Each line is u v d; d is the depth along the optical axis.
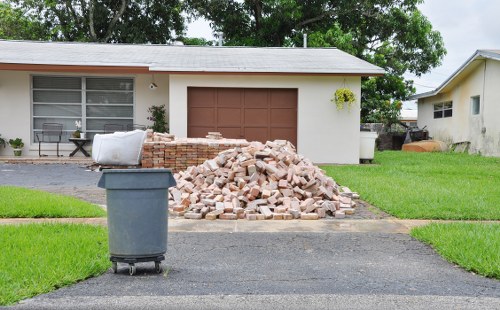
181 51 18.41
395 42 29.02
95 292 4.19
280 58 16.97
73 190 9.84
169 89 15.55
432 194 9.12
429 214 7.46
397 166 14.27
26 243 5.38
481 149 19.77
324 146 15.47
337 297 4.10
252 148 9.05
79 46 18.45
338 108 15.26
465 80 21.36
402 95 28.44
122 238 4.63
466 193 9.33
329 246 5.81
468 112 21.02
